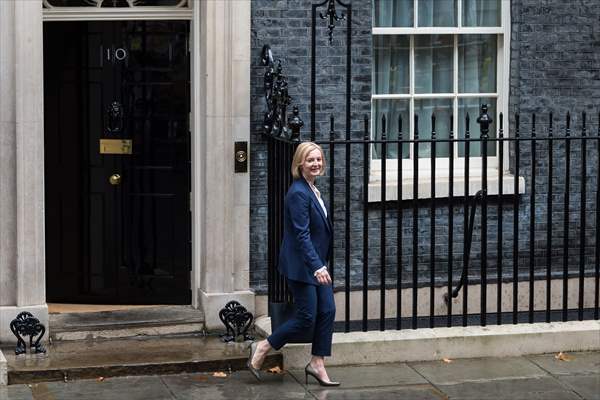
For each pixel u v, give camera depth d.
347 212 7.67
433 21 8.82
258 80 8.17
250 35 8.10
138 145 8.43
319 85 8.31
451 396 7.07
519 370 7.60
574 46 8.77
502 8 8.83
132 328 8.05
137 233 8.52
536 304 8.87
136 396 7.01
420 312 8.67
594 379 7.42
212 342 7.96
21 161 7.59
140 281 8.55
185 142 8.41
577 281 8.96
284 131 7.66
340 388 7.20
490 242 8.77
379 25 8.69
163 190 8.47
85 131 8.42
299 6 8.20
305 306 7.08
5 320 7.67
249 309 8.20
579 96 8.82
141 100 8.40
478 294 8.75
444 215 8.66
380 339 7.70
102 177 8.47
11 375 7.20
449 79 8.91
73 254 8.52
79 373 7.30
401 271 8.22
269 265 8.00
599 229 8.17
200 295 8.30
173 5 8.29
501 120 7.85
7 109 7.56
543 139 7.88
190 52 8.30
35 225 7.68
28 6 7.51
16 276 7.69
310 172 7.05
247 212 8.16
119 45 8.34
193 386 7.23
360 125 8.42
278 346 7.22
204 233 8.16
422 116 8.89
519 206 8.81
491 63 8.95
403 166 8.82
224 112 8.00
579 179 8.88
